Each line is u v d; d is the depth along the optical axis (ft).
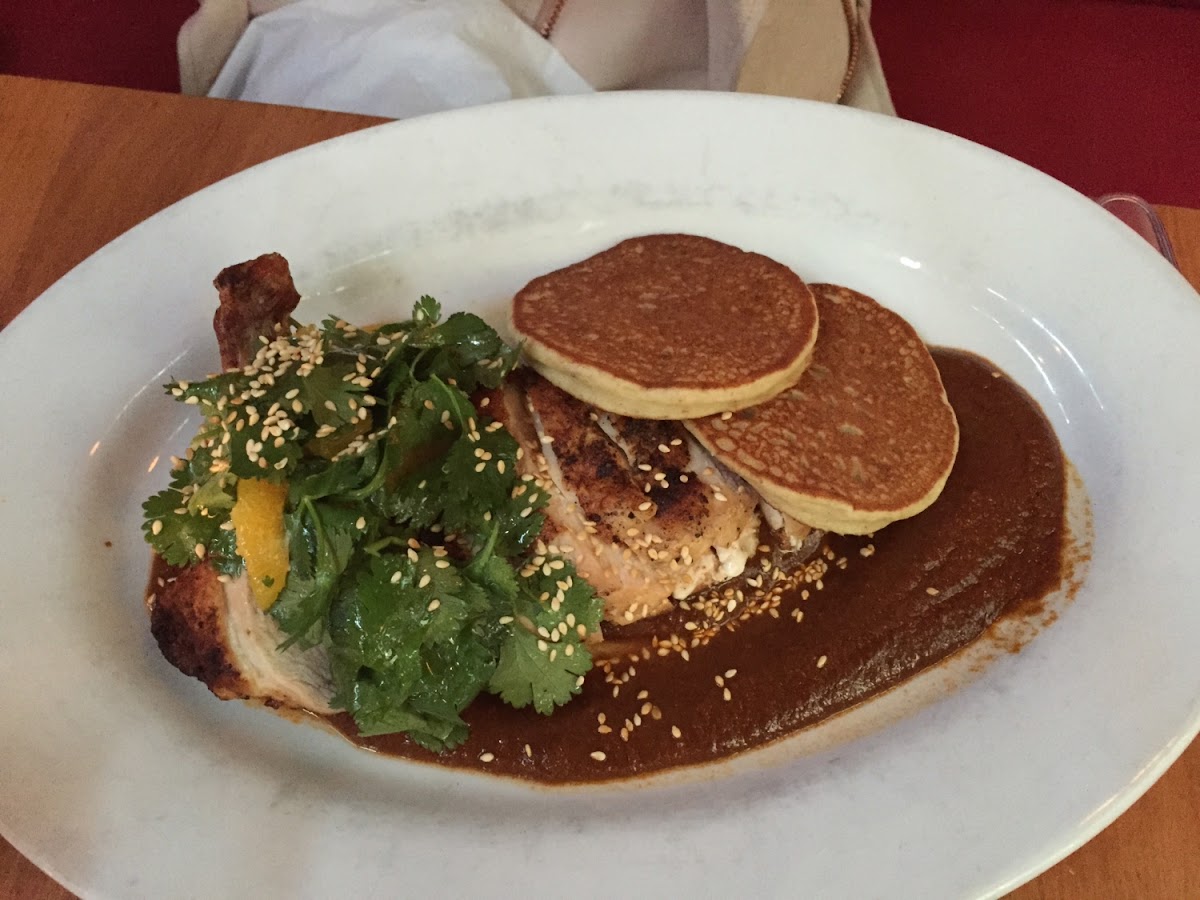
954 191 1.12
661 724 0.95
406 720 0.92
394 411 0.93
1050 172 1.70
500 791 0.92
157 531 0.94
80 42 1.75
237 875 0.83
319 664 0.94
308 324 1.11
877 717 0.93
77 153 1.23
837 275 1.15
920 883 0.79
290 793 0.88
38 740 0.89
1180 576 0.90
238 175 1.15
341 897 0.82
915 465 1.00
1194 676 0.85
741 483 1.00
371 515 0.90
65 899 0.85
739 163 1.16
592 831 0.85
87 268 1.10
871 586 1.00
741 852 0.82
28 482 1.02
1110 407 1.02
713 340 1.01
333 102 1.50
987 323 1.10
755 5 1.33
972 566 0.99
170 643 0.93
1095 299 1.05
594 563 0.97
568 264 1.17
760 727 0.94
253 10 1.55
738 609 1.01
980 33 1.86
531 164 1.16
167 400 1.09
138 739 0.90
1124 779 0.81
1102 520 0.98
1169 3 1.87
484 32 1.44
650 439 1.00
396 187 1.15
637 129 1.16
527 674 0.94
